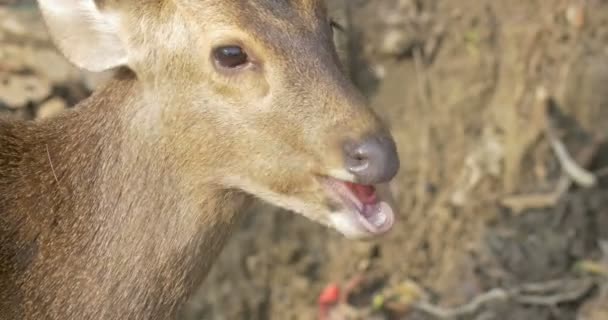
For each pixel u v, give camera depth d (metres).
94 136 7.98
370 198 7.64
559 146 12.66
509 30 13.02
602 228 12.45
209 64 7.48
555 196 12.53
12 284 7.90
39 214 7.97
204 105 7.60
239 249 12.02
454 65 12.94
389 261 12.30
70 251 7.93
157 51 7.62
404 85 12.86
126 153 7.88
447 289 12.13
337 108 7.42
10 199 7.99
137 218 7.90
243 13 7.43
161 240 7.91
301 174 7.59
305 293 12.02
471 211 12.49
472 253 12.31
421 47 12.98
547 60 12.92
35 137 8.16
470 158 12.66
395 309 12.02
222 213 8.00
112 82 7.99
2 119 8.21
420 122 12.73
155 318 8.05
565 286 12.03
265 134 7.54
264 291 11.97
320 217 7.73
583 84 12.81
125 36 7.70
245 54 7.43
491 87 12.88
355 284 12.10
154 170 7.85
